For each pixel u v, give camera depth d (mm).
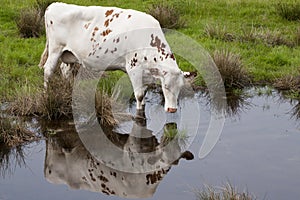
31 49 12164
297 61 11984
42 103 9227
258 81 11297
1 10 14570
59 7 9578
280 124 9156
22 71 10891
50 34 9734
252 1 16281
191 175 7379
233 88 10961
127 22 9070
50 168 7625
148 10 14289
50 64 9820
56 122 9062
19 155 7977
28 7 14414
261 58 12141
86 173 7539
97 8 9367
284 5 15250
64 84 9562
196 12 15312
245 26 14250
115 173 7570
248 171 7438
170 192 6926
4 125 8438
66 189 7043
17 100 9422
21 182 7180
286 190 6922
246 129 8891
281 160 7762
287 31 14055
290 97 10516
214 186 7004
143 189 7086
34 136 8531
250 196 6750
